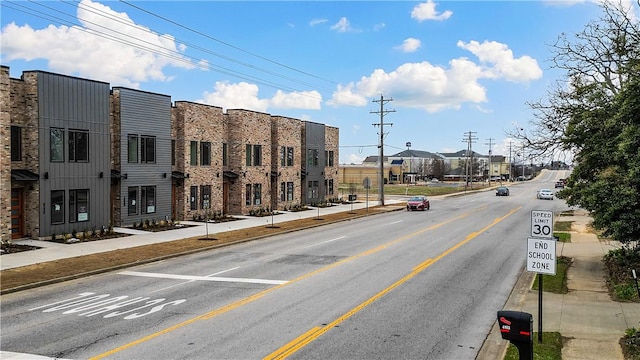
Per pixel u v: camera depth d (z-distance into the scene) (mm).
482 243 23781
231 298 13211
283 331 10406
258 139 39812
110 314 11719
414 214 41500
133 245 22172
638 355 8781
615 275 15656
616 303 12742
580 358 8867
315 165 50125
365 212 42469
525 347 7414
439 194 74938
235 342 9695
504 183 130000
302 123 48062
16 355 8969
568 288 14500
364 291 14023
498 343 9789
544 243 9852
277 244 23703
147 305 12516
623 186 12945
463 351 9344
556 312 11969
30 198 22797
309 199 49094
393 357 9000
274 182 43156
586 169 16188
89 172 25047
